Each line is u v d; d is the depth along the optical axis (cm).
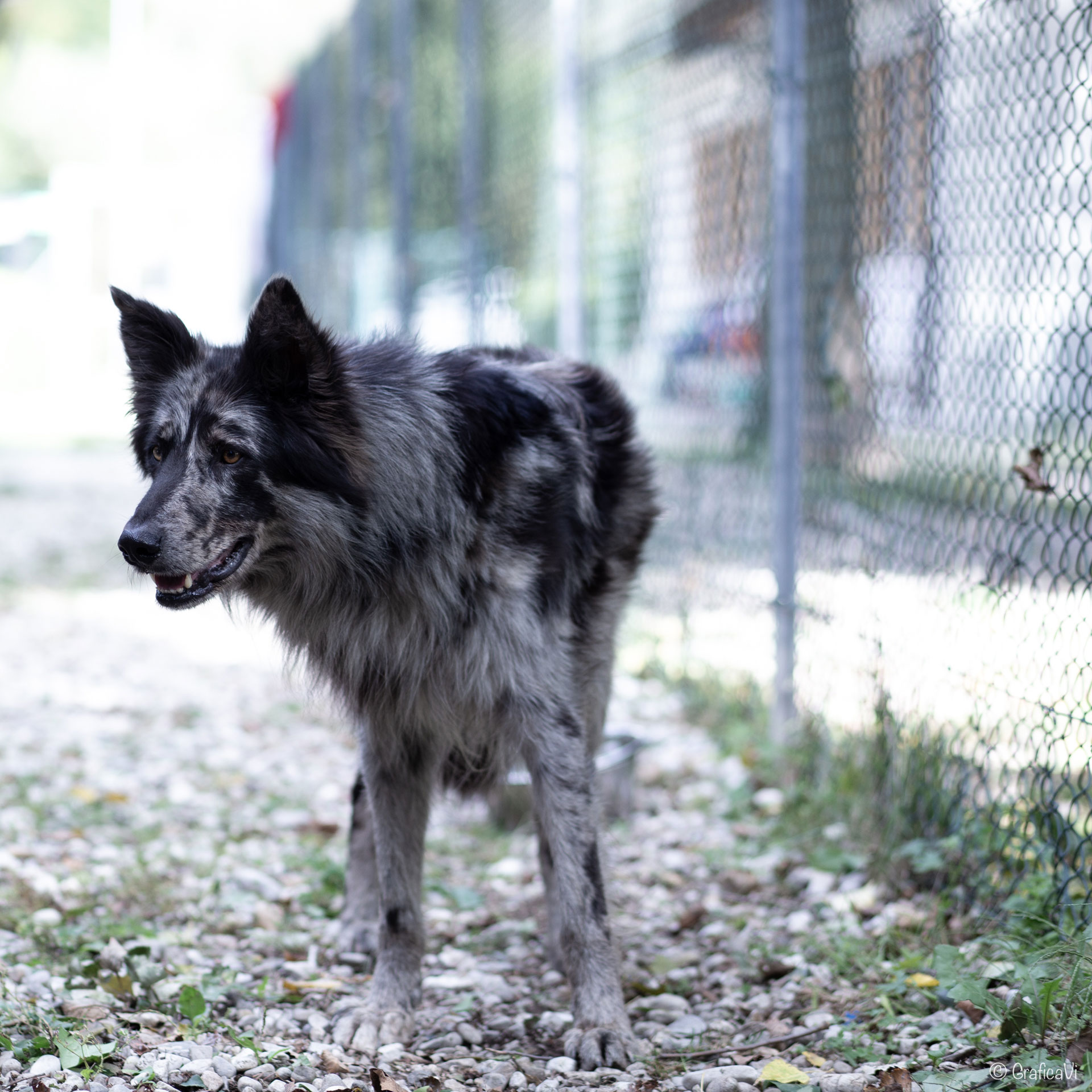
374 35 1456
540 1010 334
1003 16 378
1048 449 350
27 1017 292
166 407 307
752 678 582
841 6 537
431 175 1280
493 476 320
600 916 319
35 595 909
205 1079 269
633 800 482
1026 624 354
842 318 531
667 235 716
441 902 411
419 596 315
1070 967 293
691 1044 307
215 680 693
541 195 895
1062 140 349
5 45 3716
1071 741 345
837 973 339
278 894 404
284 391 302
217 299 3400
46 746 559
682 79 698
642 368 749
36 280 3094
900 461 457
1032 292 370
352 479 306
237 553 304
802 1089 270
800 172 510
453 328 1195
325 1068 285
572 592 335
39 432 2169
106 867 418
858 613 467
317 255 1798
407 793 336
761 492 644
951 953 316
